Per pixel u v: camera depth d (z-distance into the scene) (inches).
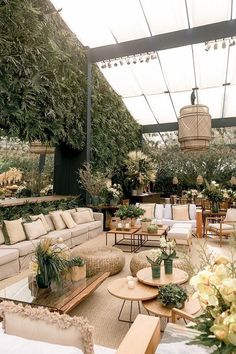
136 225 251.3
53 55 223.6
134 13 244.7
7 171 319.6
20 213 222.5
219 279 38.5
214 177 519.5
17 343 47.0
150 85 365.1
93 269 153.6
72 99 270.7
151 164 418.6
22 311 51.7
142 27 261.6
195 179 536.4
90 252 164.7
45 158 376.2
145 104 424.2
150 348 59.5
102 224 296.0
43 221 218.7
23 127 207.5
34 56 202.7
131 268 151.6
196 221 269.6
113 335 101.5
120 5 235.3
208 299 37.8
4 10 177.5
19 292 110.6
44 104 219.5
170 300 97.5
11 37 185.5
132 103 424.2
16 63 188.4
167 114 455.2
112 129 372.2
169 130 492.4
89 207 302.2
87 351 45.9
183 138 125.7
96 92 327.0
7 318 52.4
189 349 59.4
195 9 234.8
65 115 252.5
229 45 252.2
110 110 366.3
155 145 566.9
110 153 362.6
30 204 235.1
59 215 242.4
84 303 127.6
